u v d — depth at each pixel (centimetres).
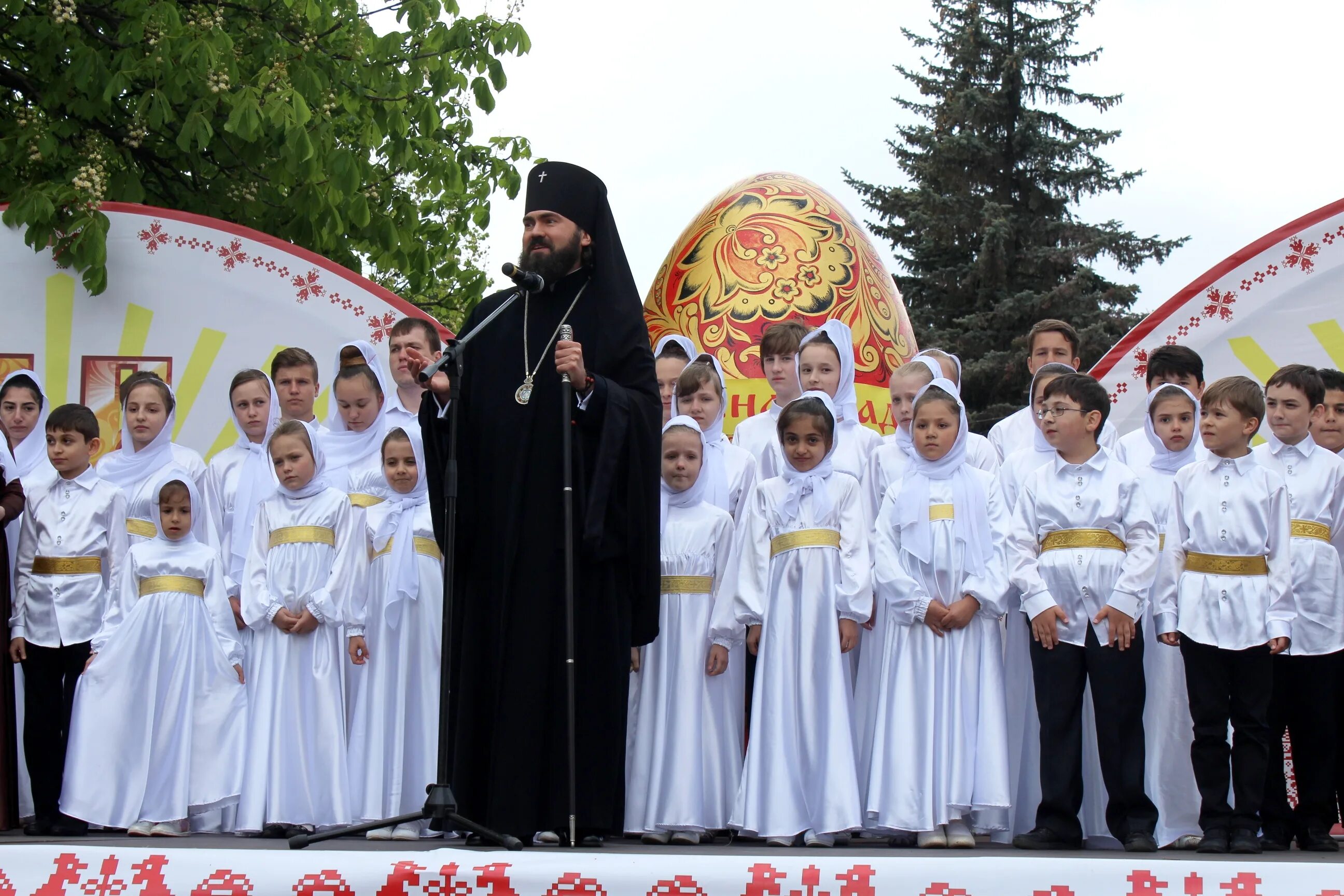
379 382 712
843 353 728
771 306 934
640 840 611
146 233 864
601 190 563
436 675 640
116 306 859
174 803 627
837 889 441
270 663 641
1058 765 566
